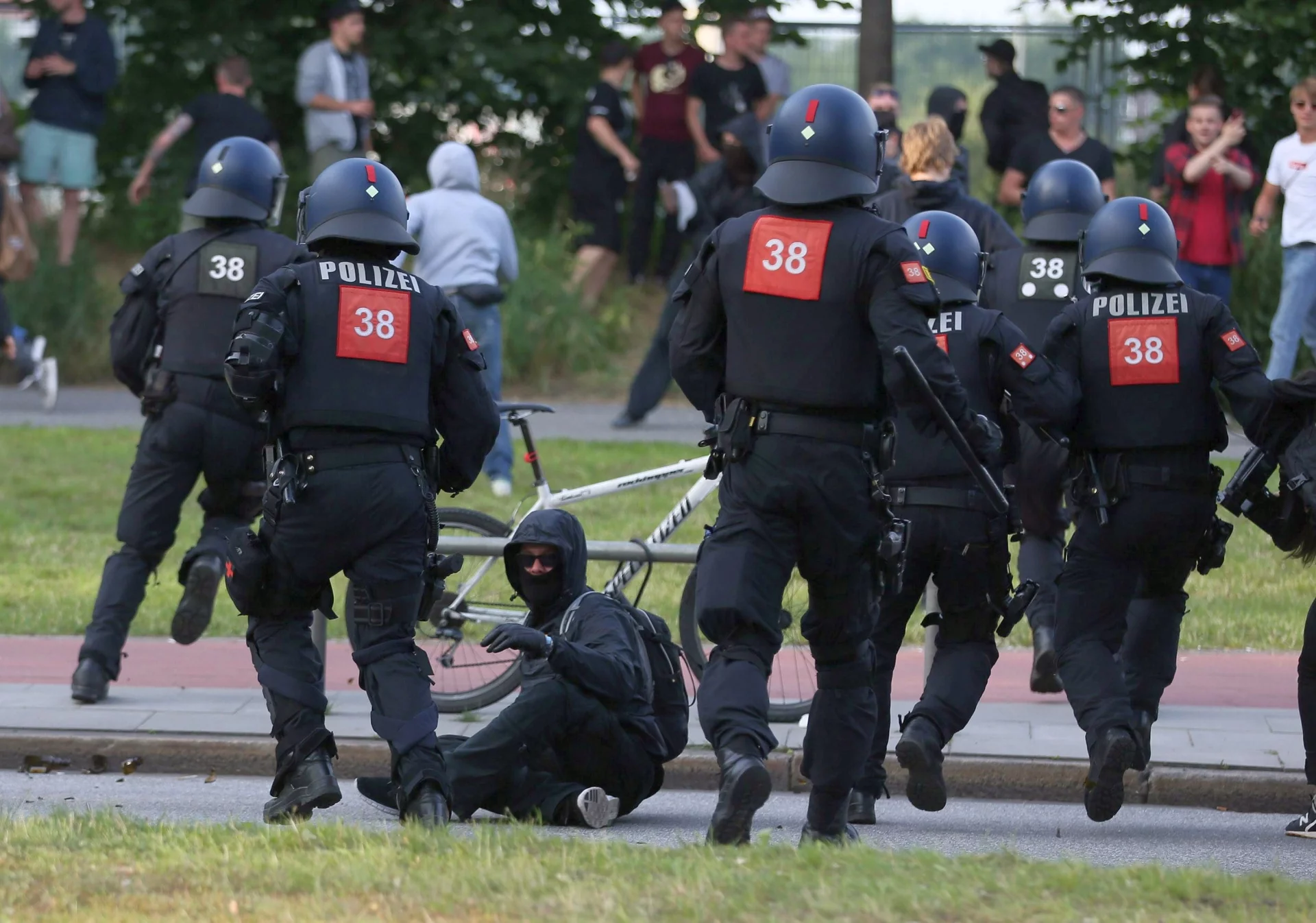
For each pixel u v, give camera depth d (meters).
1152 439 23.45
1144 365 23.45
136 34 75.69
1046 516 30.27
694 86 63.81
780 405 19.53
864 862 18.56
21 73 76.81
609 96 67.81
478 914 16.58
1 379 66.94
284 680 21.78
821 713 20.81
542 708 24.11
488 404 22.33
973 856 19.20
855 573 20.05
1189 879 17.95
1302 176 51.28
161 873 18.11
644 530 41.06
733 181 46.91
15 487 48.72
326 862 18.50
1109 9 73.69
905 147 32.38
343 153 60.28
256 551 21.42
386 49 75.31
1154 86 73.69
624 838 23.45
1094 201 30.27
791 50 77.81
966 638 24.05
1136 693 25.47
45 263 67.56
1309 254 51.38
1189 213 51.91
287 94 74.69
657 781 25.02
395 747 21.38
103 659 29.94
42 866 18.42
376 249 22.00
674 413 60.66
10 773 27.83
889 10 68.31
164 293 29.69
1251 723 29.33
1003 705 30.75
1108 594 23.81
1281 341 52.00
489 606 30.56
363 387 21.22
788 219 19.75
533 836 20.08
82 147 68.12
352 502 21.11
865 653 20.75
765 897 17.08
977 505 23.44
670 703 25.25
